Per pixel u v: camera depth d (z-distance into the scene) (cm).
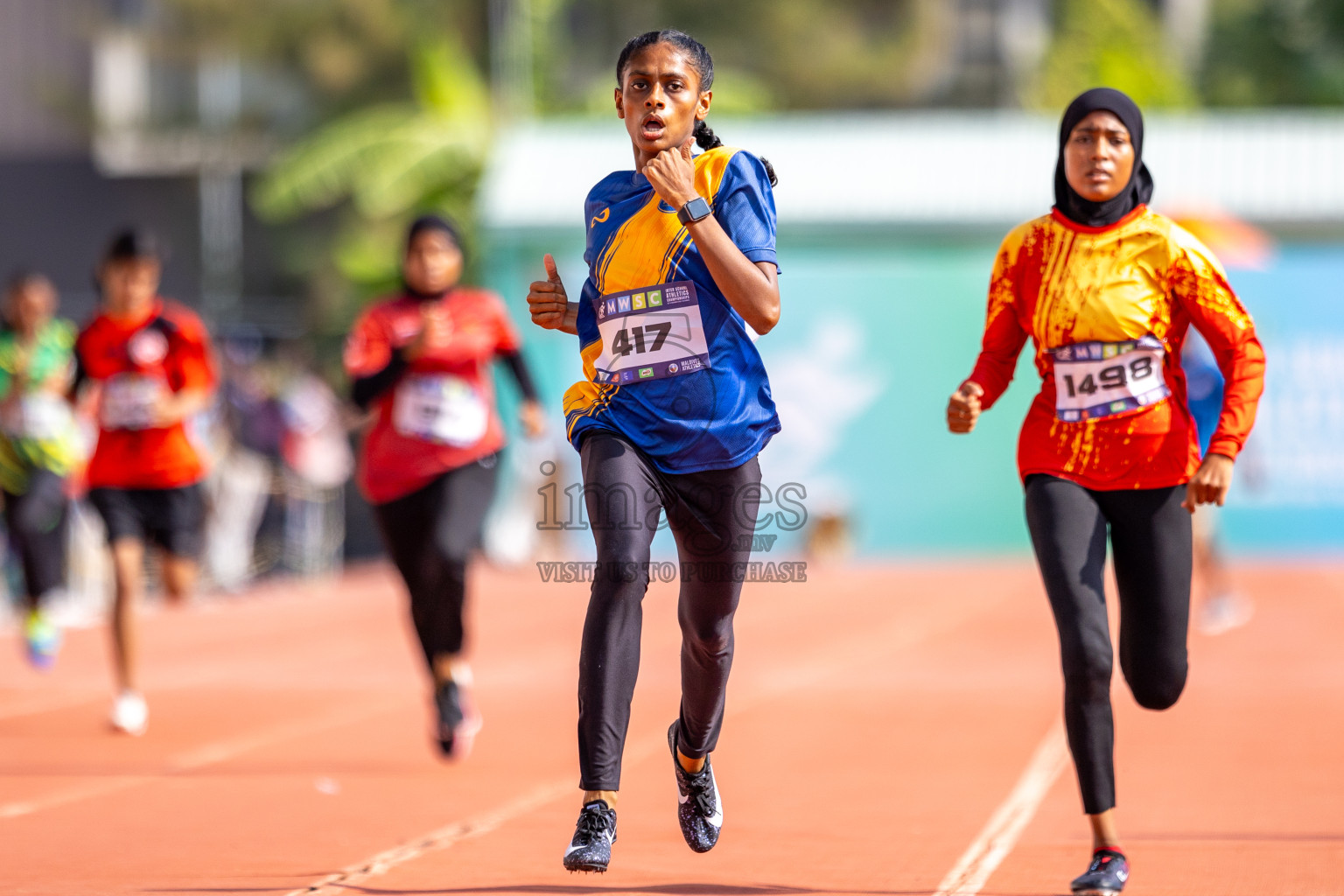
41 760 2180
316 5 11850
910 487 6231
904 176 6334
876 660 3341
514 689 3009
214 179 10662
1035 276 1430
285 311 10450
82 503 4559
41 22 11544
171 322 2484
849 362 6262
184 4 11775
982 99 13938
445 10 11894
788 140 6625
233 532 5169
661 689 2905
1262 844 1600
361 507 6850
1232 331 1391
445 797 1903
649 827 1723
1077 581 1338
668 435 1277
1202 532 3834
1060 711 2608
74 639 3931
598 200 1330
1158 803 1839
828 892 1396
